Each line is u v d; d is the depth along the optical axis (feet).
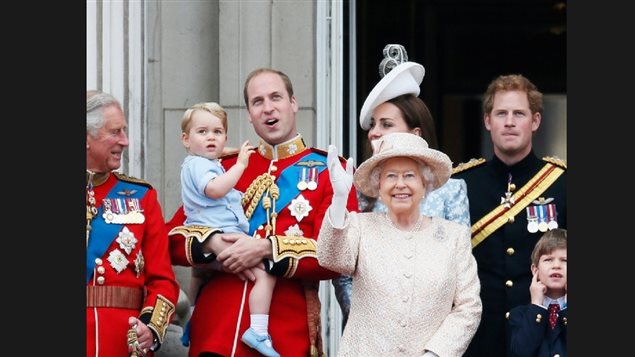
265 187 110.11
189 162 110.01
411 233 102.89
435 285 101.30
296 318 108.27
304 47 128.88
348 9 135.44
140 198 108.58
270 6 129.08
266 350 106.42
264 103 110.83
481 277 112.37
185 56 129.70
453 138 177.37
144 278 107.86
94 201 107.55
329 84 131.13
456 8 175.73
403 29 174.29
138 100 127.75
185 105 129.29
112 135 106.93
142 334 105.29
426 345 100.53
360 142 148.36
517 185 113.70
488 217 112.98
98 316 105.91
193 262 108.17
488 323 111.55
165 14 130.00
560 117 176.04
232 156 112.47
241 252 106.83
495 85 113.80
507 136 112.98
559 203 112.98
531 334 106.83
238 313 107.45
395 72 110.32
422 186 102.78
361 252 102.17
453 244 102.89
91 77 126.72
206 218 109.09
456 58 176.76
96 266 106.32
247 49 129.08
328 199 109.29
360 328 101.30
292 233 108.88
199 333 108.68
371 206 110.42
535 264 108.37
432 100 177.47
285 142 111.34
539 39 178.50
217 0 130.52
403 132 107.34
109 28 127.13
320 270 107.04
